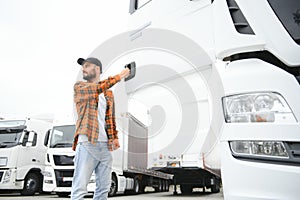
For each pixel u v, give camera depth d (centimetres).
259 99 184
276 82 181
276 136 173
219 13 209
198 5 274
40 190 1070
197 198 717
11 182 945
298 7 187
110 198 801
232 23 200
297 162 166
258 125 179
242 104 189
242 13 198
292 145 170
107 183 275
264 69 187
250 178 174
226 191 184
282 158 170
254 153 178
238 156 183
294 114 172
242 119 187
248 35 193
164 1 312
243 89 190
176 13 294
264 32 188
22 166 983
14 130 1012
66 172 876
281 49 184
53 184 874
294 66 183
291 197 161
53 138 928
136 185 1020
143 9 341
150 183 1130
